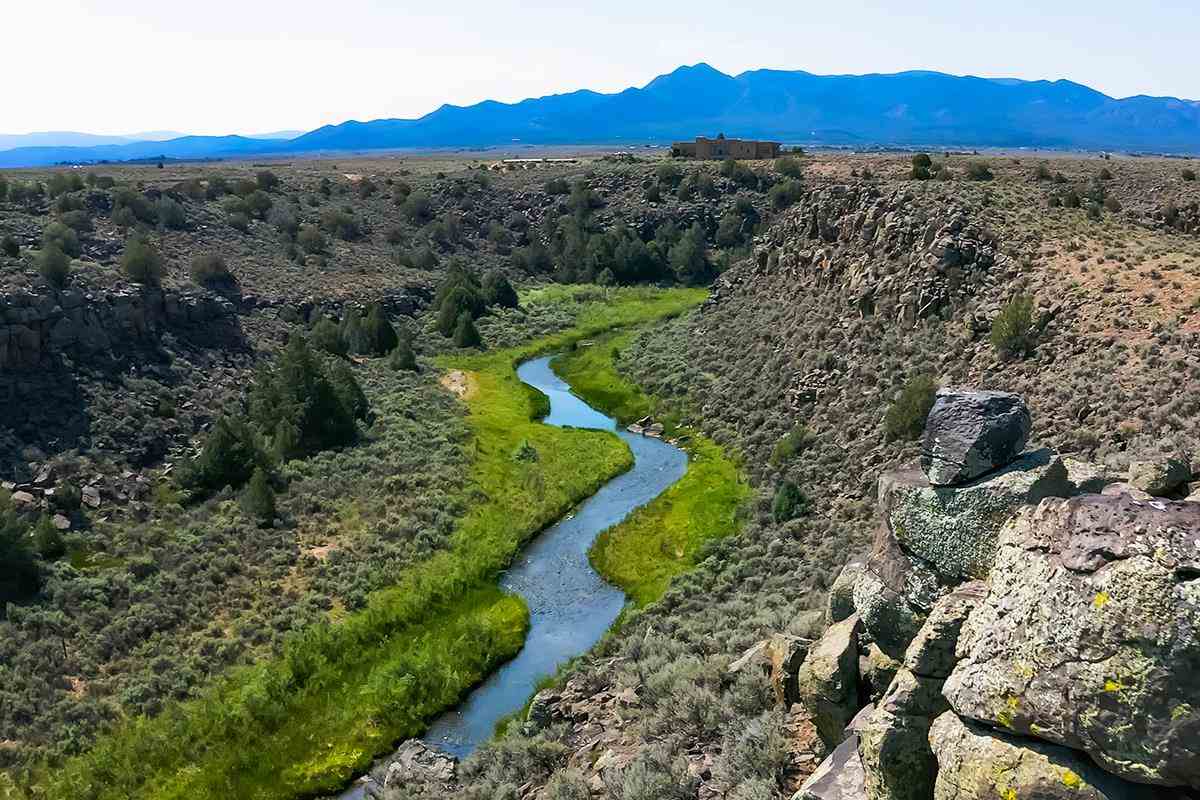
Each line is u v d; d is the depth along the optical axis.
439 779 24.27
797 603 27.94
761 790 15.11
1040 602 9.72
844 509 38.38
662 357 73.50
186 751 27.41
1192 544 8.79
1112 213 59.00
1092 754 8.95
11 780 25.22
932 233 53.28
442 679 31.25
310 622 34.34
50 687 29.09
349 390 58.94
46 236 66.50
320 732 28.73
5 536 34.09
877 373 48.44
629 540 43.12
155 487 45.22
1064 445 31.66
